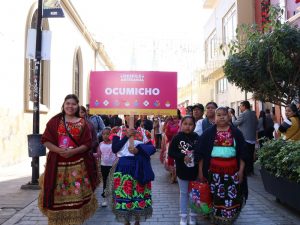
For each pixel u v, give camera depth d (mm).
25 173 11117
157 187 9359
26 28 14055
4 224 6062
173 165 9703
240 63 10367
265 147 7746
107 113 5199
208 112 7066
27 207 7102
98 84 5211
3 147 12070
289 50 9586
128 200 5215
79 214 4961
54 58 17797
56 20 17969
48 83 16969
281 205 7285
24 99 14016
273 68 9914
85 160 5117
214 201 5520
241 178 5527
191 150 5941
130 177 5270
